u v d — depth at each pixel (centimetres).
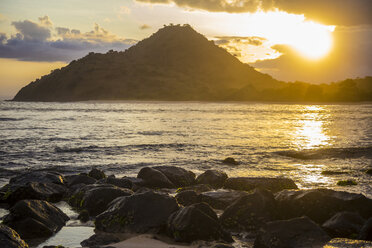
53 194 1191
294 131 4456
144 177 1434
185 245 760
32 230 830
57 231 873
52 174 1371
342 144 3078
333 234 779
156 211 865
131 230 839
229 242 786
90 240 756
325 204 871
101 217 892
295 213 876
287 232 712
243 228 859
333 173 1777
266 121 6638
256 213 871
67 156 2308
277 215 884
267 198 902
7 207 1134
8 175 1722
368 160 2205
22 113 9494
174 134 3897
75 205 1127
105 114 9412
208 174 1480
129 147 2720
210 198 1070
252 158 2275
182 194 1103
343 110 13062
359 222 796
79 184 1296
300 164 2080
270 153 2464
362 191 1365
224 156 2339
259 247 721
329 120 7044
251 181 1307
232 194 1090
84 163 2059
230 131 4359
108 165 1991
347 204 862
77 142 3073
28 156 2286
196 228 778
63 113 9775
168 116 8450
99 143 2998
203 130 4475
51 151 2497
